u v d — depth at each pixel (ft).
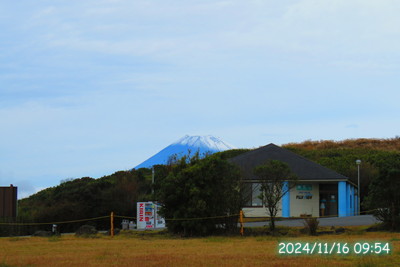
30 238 86.53
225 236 86.43
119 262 50.37
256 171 93.04
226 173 91.61
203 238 83.71
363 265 46.62
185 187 89.10
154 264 48.32
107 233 94.53
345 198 132.67
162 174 104.73
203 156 100.22
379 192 90.17
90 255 57.26
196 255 55.98
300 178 131.75
